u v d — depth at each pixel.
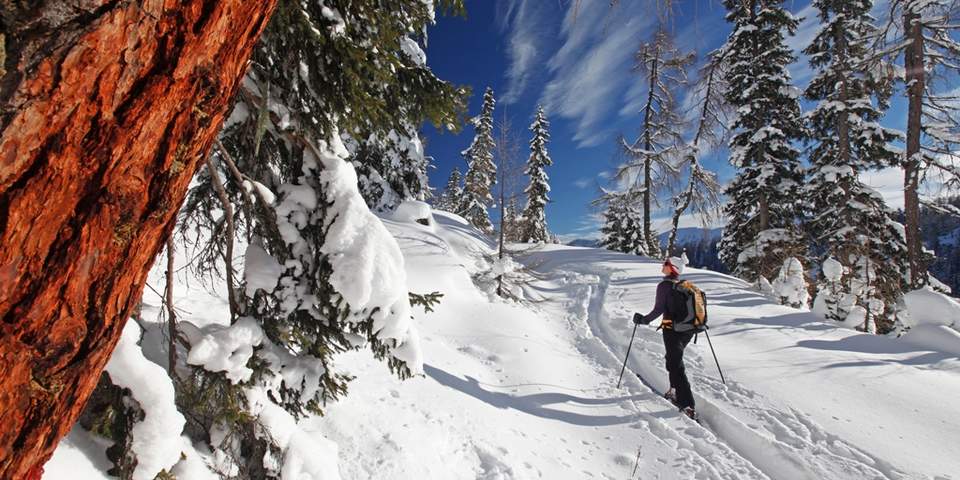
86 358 1.13
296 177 2.86
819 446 3.93
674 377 4.86
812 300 12.25
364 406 3.57
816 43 12.77
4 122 0.80
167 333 2.79
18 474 1.06
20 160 0.83
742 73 14.30
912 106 10.19
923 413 4.36
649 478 3.69
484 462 3.44
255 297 2.67
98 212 1.00
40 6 0.81
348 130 2.89
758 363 5.70
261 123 2.38
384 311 2.69
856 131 12.39
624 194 17.53
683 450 4.06
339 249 2.63
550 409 4.82
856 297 9.24
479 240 15.65
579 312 9.45
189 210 3.06
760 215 14.75
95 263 1.04
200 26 1.04
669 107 15.65
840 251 10.77
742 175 14.99
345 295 2.59
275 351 2.66
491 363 5.87
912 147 10.28
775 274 13.25
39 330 0.97
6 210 0.84
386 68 2.89
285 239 2.70
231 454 2.30
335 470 2.48
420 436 3.40
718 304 8.74
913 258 10.65
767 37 13.77
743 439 4.25
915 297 7.26
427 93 3.11
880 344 6.36
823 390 4.89
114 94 0.93
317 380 2.76
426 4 3.15
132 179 1.05
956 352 5.96
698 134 15.19
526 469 3.48
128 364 1.80
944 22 5.63
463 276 9.77
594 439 4.31
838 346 6.27
